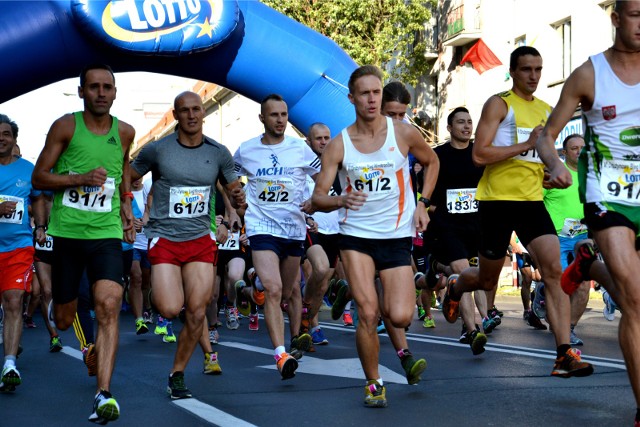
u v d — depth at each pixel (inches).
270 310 509.0
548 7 1969.7
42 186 421.7
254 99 1042.1
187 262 461.4
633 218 339.0
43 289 706.8
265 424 374.3
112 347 391.5
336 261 768.3
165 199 464.1
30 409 436.1
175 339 780.0
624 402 402.9
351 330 858.8
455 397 426.6
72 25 920.9
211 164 472.4
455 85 2496.3
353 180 410.9
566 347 436.5
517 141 485.4
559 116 349.7
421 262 790.5
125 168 466.9
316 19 2262.6
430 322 850.8
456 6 2378.2
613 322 866.1
